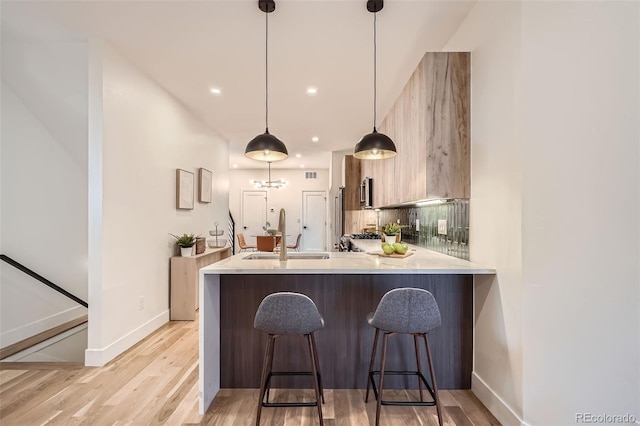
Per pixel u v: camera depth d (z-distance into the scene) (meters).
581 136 1.60
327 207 9.34
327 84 3.44
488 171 1.96
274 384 2.21
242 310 2.22
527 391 1.63
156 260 3.37
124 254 2.81
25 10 2.21
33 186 3.19
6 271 2.99
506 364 1.78
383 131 3.86
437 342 2.22
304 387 2.21
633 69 1.56
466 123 2.18
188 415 1.88
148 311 3.21
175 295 3.65
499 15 1.84
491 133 1.92
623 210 1.57
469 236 2.23
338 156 6.94
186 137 4.11
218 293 2.19
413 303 1.69
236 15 2.28
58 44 2.62
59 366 2.49
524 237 1.63
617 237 1.57
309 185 9.38
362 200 5.17
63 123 3.14
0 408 1.92
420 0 2.12
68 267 3.47
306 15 2.28
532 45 1.62
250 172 9.41
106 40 2.57
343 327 2.22
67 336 3.33
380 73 3.19
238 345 2.22
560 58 1.61
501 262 1.83
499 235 1.85
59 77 2.79
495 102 1.88
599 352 1.58
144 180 3.13
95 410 1.91
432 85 2.17
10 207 3.05
